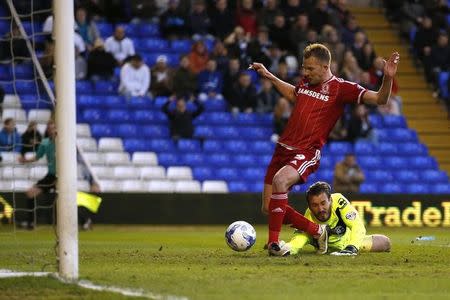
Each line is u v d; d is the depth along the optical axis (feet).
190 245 111.04
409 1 230.48
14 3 190.80
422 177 201.46
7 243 111.96
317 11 206.28
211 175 188.85
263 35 200.95
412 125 214.69
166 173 187.01
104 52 191.62
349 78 196.13
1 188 169.78
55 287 59.52
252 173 190.60
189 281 63.46
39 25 191.52
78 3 199.31
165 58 193.26
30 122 162.30
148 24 206.59
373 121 208.33
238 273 69.10
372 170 199.72
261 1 211.82
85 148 185.16
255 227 170.81
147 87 193.16
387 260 82.07
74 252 64.69
